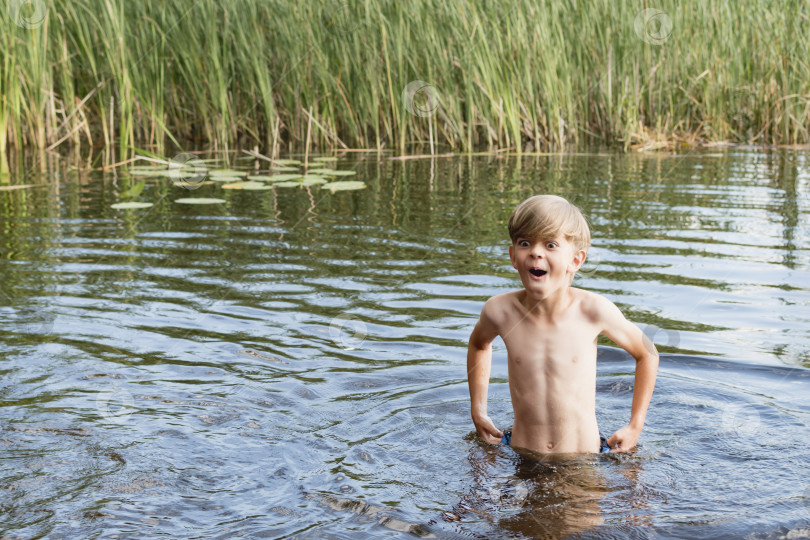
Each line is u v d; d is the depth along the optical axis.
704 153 8.88
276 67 9.66
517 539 1.93
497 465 2.35
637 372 2.59
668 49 10.00
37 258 4.51
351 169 7.97
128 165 8.11
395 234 5.11
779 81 9.75
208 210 5.91
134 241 4.92
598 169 7.74
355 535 1.94
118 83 8.54
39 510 2.04
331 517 2.02
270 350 3.21
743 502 2.12
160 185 6.98
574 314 2.58
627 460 2.38
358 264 4.42
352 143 9.76
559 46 9.53
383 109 9.48
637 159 8.44
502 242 4.88
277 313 3.63
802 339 3.29
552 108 9.45
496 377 3.06
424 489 2.19
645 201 6.05
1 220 5.48
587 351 2.56
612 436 2.50
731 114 10.07
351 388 2.88
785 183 6.81
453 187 6.82
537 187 6.73
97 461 2.31
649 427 2.62
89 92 9.54
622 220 5.41
